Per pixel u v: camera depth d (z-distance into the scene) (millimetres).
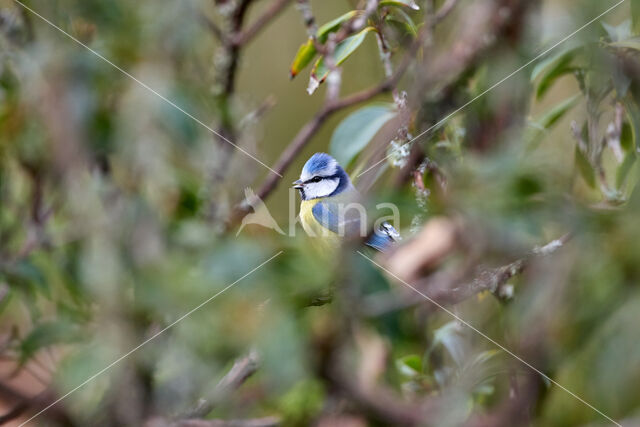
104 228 4023
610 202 4727
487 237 4379
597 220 4086
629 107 5129
